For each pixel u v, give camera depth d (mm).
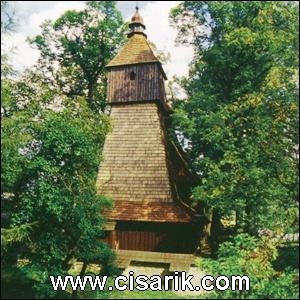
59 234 15188
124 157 22547
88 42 31953
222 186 17812
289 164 17688
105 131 19000
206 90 22156
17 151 13750
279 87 17219
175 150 25094
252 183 17969
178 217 19984
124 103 23812
